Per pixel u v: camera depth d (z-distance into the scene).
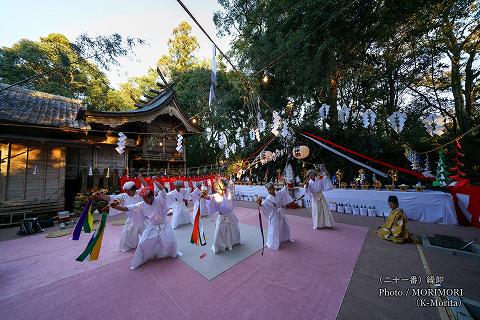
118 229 5.75
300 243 4.20
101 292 2.70
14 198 6.85
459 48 9.02
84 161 9.02
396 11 6.07
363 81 9.64
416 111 10.63
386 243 4.06
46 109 8.84
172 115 11.52
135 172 9.59
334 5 5.88
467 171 7.66
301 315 2.16
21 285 2.90
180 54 19.72
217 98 14.08
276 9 8.05
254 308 2.29
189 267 3.30
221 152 15.77
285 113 9.94
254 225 5.76
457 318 2.03
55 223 6.68
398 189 6.48
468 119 8.98
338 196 7.03
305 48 6.74
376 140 8.38
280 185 8.66
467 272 2.88
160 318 2.20
